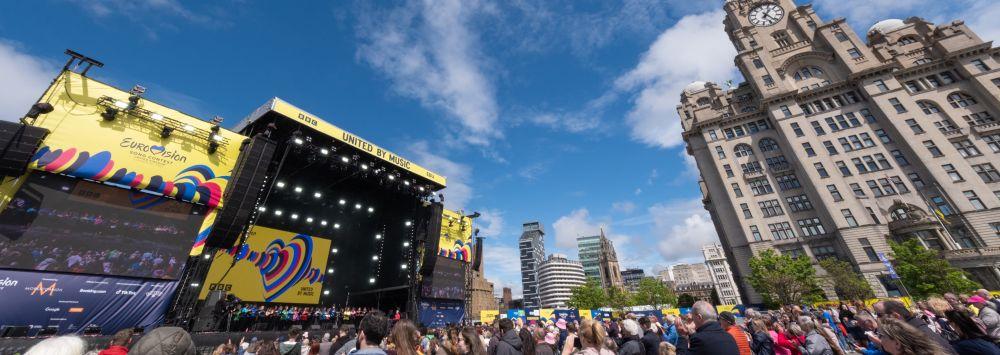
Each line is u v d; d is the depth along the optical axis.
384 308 34.03
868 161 45.38
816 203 46.06
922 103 45.81
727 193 51.97
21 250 14.05
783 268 37.69
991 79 43.69
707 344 4.48
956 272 30.19
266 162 20.69
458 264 35.78
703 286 152.12
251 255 27.00
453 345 5.88
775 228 47.31
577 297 78.81
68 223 15.30
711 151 55.88
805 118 51.06
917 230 38.47
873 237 40.47
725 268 150.62
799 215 46.75
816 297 36.03
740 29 62.72
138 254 16.61
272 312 24.12
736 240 50.03
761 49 58.88
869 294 34.12
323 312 27.23
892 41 53.38
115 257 16.00
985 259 33.78
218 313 18.48
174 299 17.16
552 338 11.45
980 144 40.91
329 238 32.62
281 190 29.92
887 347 3.79
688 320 9.49
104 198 16.48
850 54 52.19
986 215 37.19
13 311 13.30
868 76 49.47
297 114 23.92
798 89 54.53
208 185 19.33
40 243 14.50
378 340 3.31
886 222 41.06
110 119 17.20
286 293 28.06
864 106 48.66
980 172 39.53
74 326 14.30
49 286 14.21
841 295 36.72
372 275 35.56
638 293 79.50
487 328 14.16
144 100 18.41
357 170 29.45
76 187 15.92
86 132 16.42
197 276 19.53
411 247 33.06
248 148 20.42
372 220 37.41
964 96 44.53
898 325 3.70
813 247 44.12
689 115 65.38
